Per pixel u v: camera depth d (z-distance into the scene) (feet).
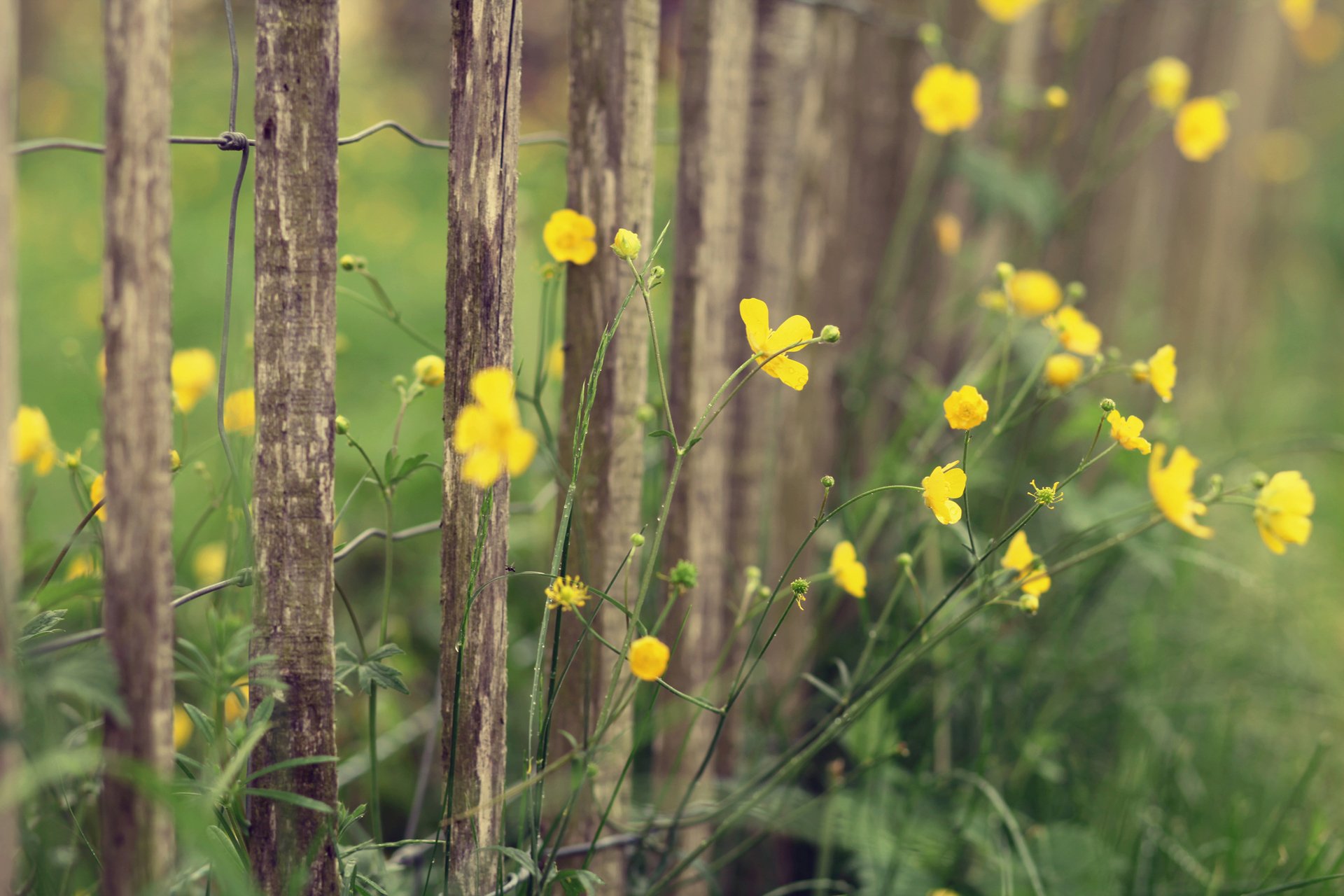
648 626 4.45
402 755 4.85
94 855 3.96
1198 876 4.54
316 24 3.83
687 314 4.38
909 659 4.19
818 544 4.83
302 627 3.90
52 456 4.18
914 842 4.54
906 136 5.04
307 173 3.84
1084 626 5.03
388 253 9.78
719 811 4.27
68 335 8.03
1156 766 4.82
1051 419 5.62
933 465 4.88
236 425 4.21
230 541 4.24
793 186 4.58
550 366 4.32
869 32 4.98
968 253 5.30
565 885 3.99
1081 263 6.58
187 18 12.88
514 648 4.84
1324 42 10.94
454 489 3.99
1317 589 6.35
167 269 3.71
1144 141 5.23
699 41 4.31
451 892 4.03
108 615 3.73
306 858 3.89
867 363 4.91
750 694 4.66
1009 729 4.71
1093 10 5.69
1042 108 5.80
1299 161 10.90
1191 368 9.16
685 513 4.43
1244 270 10.16
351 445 3.95
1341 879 4.47
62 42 13.01
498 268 3.95
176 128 11.10
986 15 5.26
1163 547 4.72
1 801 3.62
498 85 3.92
